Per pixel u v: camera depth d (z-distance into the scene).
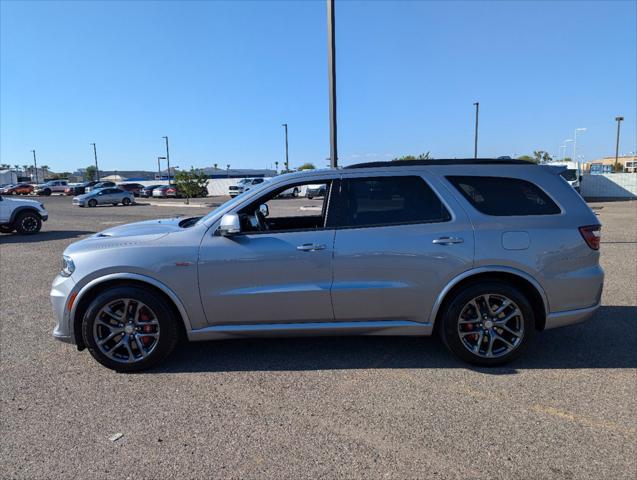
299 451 2.96
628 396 3.62
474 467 2.78
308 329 4.15
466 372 4.07
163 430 3.23
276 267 4.04
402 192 4.19
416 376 4.01
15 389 3.87
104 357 4.10
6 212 14.75
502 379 3.94
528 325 4.07
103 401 3.65
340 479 2.69
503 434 3.12
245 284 4.07
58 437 3.16
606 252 10.16
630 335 4.93
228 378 4.03
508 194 4.20
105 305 4.04
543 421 3.27
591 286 4.17
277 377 4.04
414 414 3.39
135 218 22.53
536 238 4.07
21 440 3.13
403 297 4.08
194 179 36.66
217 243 4.07
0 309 6.28
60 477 2.75
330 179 4.24
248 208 4.25
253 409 3.50
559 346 4.64
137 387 3.88
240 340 4.91
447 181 4.19
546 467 2.77
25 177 101.00
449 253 4.04
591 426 3.20
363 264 4.05
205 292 4.06
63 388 3.88
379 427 3.22
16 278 8.33
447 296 4.14
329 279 4.07
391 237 4.06
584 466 2.78
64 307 4.07
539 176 4.26
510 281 4.19
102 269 4.02
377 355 4.48
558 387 3.78
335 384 3.89
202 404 3.58
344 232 4.08
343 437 3.11
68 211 28.81
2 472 2.79
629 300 6.26
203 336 4.16
